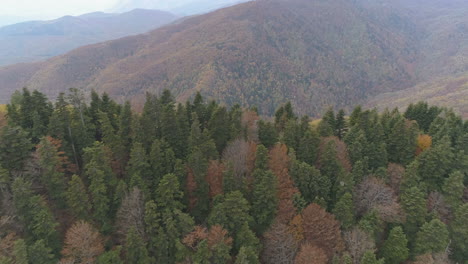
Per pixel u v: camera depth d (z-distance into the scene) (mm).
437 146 60438
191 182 51031
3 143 46062
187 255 42656
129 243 41031
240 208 45750
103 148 51062
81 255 39500
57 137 54594
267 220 50562
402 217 52375
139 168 50406
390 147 68812
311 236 48250
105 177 48625
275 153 57562
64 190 47156
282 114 86250
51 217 41594
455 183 54219
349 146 65188
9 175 46375
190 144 57531
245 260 40000
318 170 55688
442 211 54156
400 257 47594
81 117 58938
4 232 39312
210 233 43438
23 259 35562
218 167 53188
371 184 55125
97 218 46250
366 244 45594
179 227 44312
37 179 47531
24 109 59031
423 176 60656
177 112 68562
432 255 47031
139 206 44688
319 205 51688
